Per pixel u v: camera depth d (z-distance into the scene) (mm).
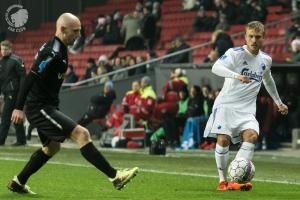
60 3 83938
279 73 54812
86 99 64938
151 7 76375
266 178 32281
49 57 23047
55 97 23562
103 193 25562
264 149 51625
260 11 65125
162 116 54125
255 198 24609
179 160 42188
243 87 26734
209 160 42312
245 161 26547
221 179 27000
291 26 61781
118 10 84250
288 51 59875
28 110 23547
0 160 40031
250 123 26578
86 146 22938
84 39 79188
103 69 65938
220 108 26859
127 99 55812
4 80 51156
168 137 54000
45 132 23375
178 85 54688
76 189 26734
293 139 52406
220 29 64188
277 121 53938
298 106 53844
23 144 53125
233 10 68188
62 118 23188
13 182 24578
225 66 26562
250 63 26750
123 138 54125
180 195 25141
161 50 71812
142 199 23953
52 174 32281
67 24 23281
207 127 27234
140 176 31875
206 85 53656
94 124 62156
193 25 70812
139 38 71812
